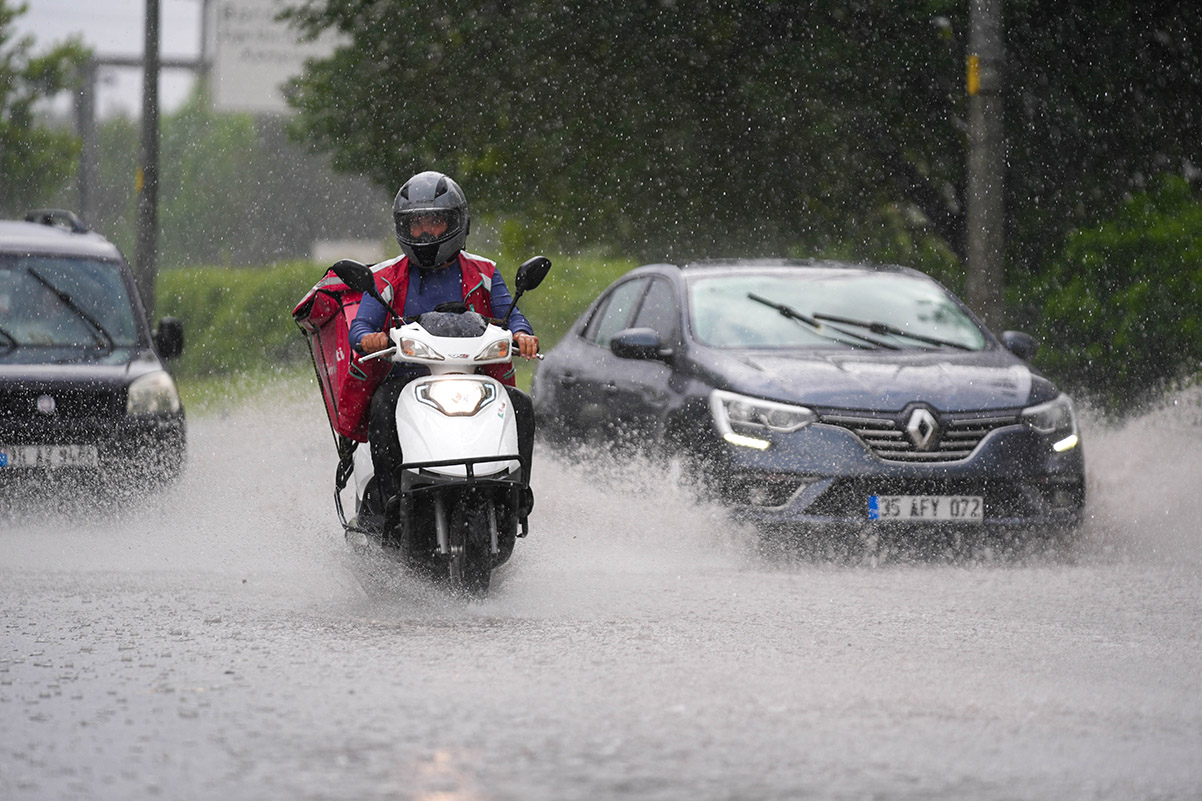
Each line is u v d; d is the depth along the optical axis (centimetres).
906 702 1788
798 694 1822
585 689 1836
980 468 3031
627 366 3472
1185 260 5022
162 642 2142
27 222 4422
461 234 2470
